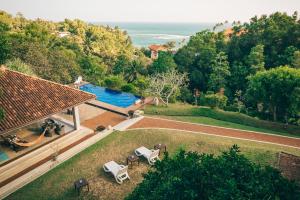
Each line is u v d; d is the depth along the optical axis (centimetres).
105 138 2041
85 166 1653
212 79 5069
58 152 1817
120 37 11712
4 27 4978
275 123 2739
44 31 5953
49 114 1759
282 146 2027
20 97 1802
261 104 3362
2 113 1279
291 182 639
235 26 6122
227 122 2681
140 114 2620
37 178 1531
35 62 3403
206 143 1972
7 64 2783
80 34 10000
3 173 1557
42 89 1961
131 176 1556
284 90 2639
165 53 6181
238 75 5009
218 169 652
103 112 2675
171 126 2366
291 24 5156
